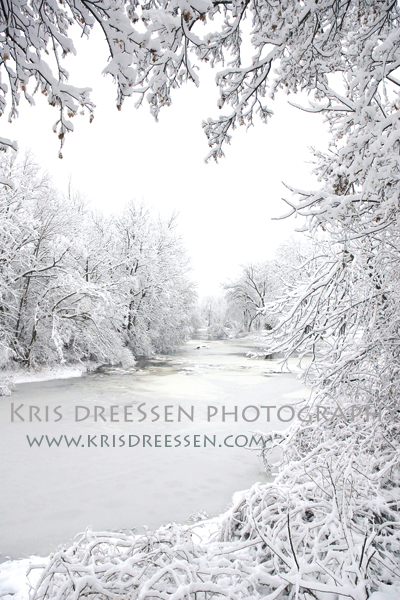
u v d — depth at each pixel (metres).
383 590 2.29
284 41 2.38
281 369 4.90
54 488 6.01
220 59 2.56
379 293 4.27
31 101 2.32
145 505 5.45
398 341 4.18
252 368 20.48
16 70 2.21
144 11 1.87
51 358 18.06
